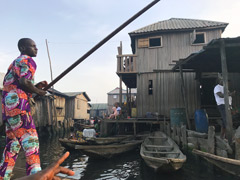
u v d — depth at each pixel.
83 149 6.04
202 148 5.26
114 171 5.43
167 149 6.30
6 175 1.80
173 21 14.14
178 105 11.38
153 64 12.15
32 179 0.57
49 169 0.63
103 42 2.17
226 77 4.89
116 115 10.95
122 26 2.15
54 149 9.91
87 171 5.51
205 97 12.98
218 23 11.86
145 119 10.71
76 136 9.53
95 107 48.12
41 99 17.30
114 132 11.77
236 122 6.88
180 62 8.07
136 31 12.51
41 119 16.95
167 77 11.84
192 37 11.79
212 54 6.50
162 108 11.55
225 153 3.90
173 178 4.43
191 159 5.88
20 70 1.73
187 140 6.45
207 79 12.63
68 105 25.66
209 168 4.91
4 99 1.76
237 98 10.64
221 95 4.86
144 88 11.99
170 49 12.16
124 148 7.27
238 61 7.50
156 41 13.79
